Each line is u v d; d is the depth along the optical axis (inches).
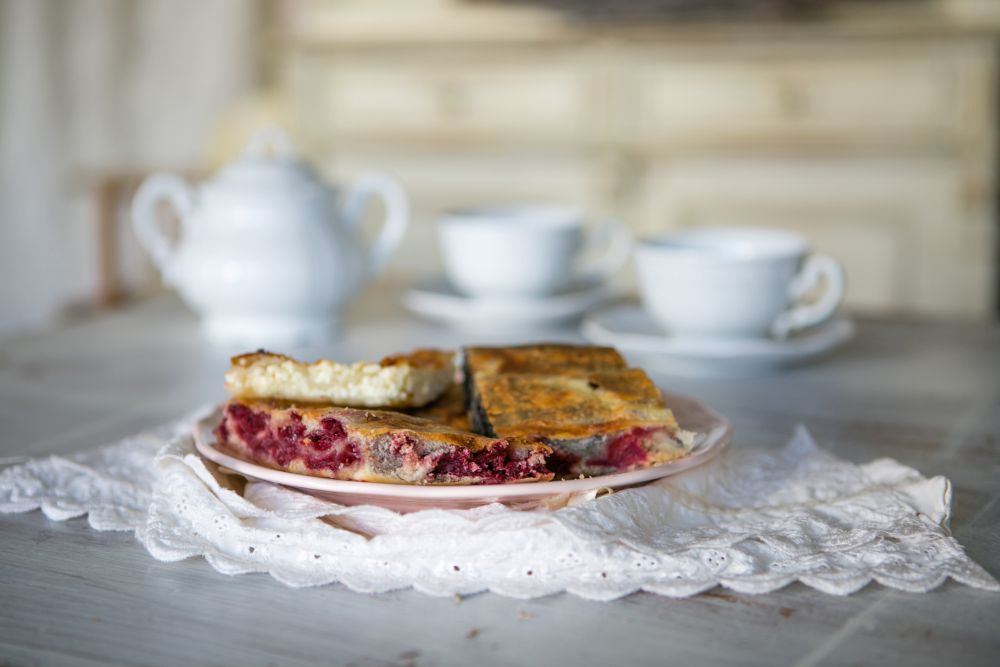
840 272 32.9
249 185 33.8
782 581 21.2
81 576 21.8
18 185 68.0
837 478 24.6
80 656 18.8
